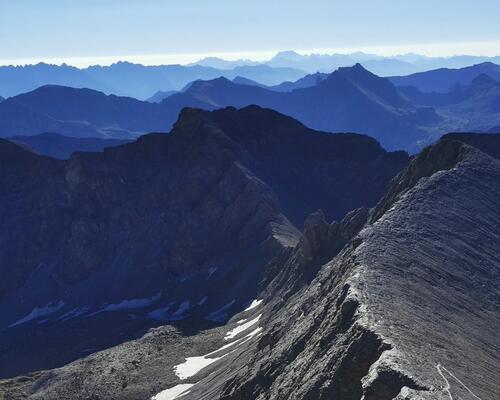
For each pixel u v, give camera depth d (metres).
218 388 67.00
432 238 54.97
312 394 34.09
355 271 45.53
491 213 64.38
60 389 96.25
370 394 29.36
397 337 33.94
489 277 51.94
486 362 36.06
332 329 39.34
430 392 28.19
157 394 83.88
